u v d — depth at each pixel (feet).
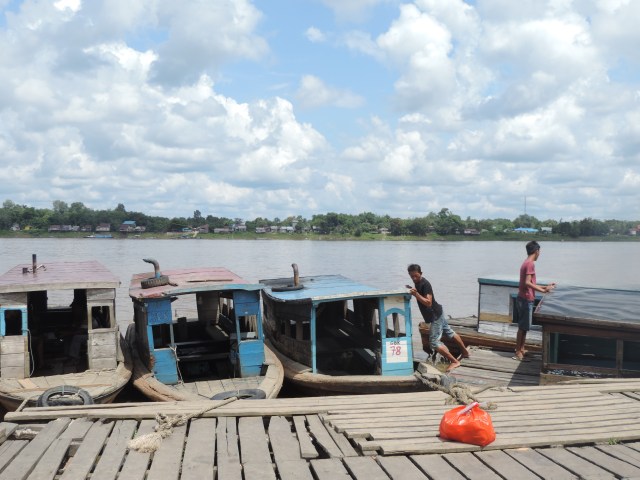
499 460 20.75
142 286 42.80
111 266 211.82
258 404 26.73
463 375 39.42
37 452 21.47
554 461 20.70
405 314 39.45
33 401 32.58
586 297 41.04
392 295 39.17
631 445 22.03
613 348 38.22
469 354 44.68
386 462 20.58
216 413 25.31
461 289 150.61
